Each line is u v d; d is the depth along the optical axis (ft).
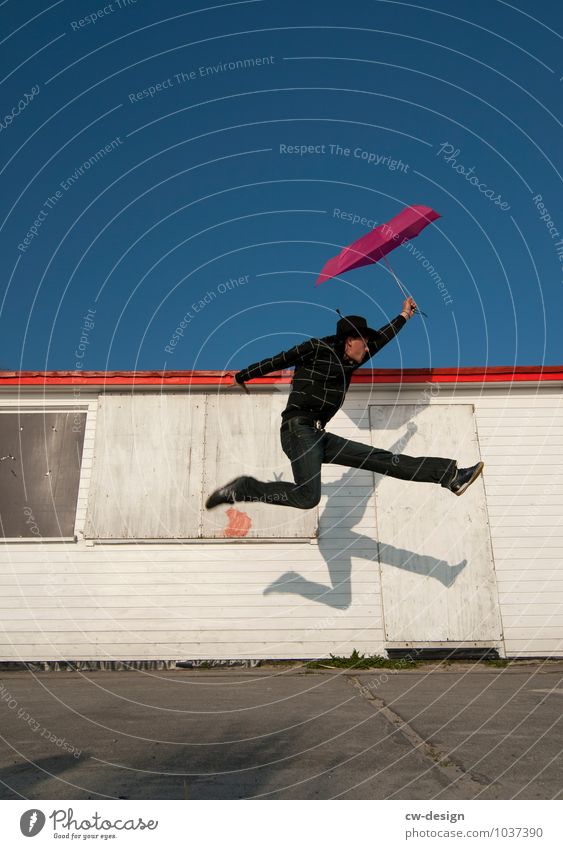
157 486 20.16
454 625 18.93
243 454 20.45
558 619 19.04
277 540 19.67
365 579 19.38
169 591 19.29
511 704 10.54
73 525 19.94
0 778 6.01
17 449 20.75
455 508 19.98
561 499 20.10
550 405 21.02
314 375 12.47
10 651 18.72
